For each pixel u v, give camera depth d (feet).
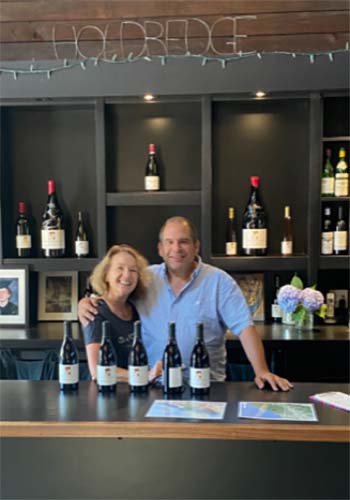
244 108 10.02
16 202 10.46
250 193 10.09
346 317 9.94
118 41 10.03
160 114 10.17
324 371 8.68
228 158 10.11
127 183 10.25
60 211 10.41
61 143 10.39
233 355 8.94
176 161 10.19
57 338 8.85
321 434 4.42
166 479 4.66
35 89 9.39
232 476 4.62
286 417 4.67
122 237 10.41
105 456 4.68
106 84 9.28
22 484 4.74
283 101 9.78
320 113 9.12
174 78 9.18
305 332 9.05
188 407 4.95
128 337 6.40
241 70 9.07
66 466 4.71
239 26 9.84
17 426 4.56
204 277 6.88
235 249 9.87
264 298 10.19
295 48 9.80
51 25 10.09
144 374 5.46
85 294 10.48
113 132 10.20
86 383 5.83
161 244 6.88
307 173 9.92
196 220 10.32
